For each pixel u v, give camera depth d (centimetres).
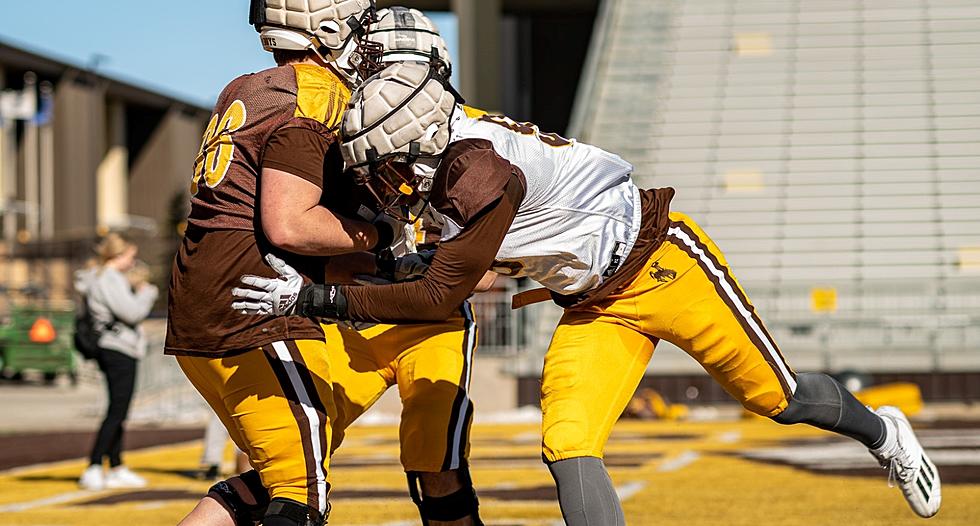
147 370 4122
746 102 5556
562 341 888
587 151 849
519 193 771
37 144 14200
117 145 16000
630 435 2770
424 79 728
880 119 5322
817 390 949
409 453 924
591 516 832
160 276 11900
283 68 779
